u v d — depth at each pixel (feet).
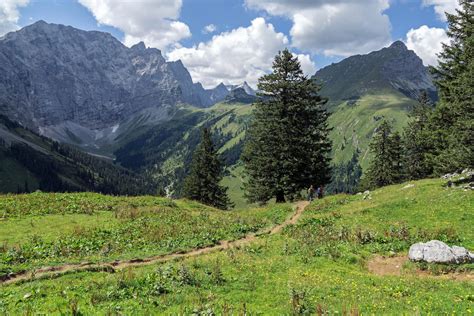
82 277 61.21
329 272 66.74
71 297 50.42
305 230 100.32
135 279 58.03
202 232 98.78
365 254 79.46
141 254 77.61
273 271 67.56
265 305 49.93
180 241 89.45
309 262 73.67
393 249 80.69
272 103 181.37
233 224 111.96
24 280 58.80
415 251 73.56
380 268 72.69
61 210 111.96
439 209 101.35
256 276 63.21
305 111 177.37
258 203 197.36
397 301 50.29
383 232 90.53
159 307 48.44
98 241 85.15
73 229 93.30
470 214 93.76
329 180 183.11
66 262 68.39
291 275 64.54
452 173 146.61
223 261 72.90
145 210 122.11
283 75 180.45
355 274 66.03
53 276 60.90
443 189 117.80
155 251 80.79
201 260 73.51
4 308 46.78
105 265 67.41
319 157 177.78
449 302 49.29
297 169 173.17
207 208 153.89
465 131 109.50
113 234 92.27
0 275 59.77
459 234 84.38
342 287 57.26
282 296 53.31
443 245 72.08
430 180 141.38
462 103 112.27
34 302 48.62
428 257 71.00
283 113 179.11
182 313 45.70
